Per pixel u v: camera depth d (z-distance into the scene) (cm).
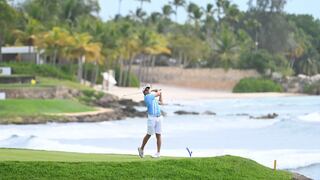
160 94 6216
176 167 5216
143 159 5709
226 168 5325
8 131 15075
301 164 9062
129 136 14212
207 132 15650
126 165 5166
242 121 19712
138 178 4919
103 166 5100
